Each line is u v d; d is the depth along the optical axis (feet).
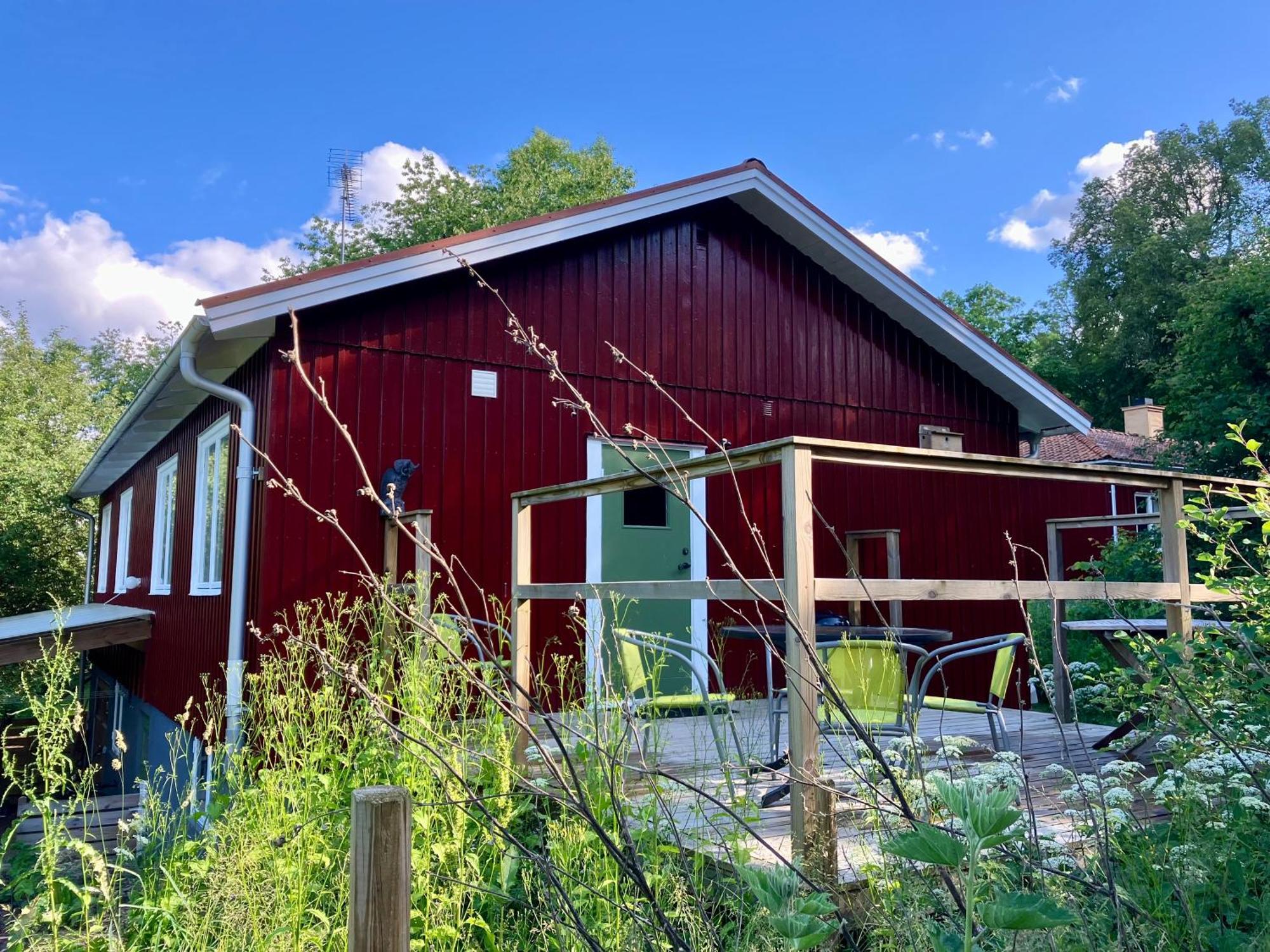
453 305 22.67
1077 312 104.73
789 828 11.16
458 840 10.26
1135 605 26.81
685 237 26.61
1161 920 7.38
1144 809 10.84
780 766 13.61
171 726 28.27
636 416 25.13
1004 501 32.19
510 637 10.69
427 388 22.12
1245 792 8.50
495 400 23.06
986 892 6.73
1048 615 31.14
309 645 7.47
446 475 22.15
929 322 29.60
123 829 11.75
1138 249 96.53
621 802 9.16
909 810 6.58
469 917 9.90
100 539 53.21
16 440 65.62
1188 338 43.29
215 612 23.41
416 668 12.54
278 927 9.60
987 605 30.86
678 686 24.52
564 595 13.65
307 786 11.65
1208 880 8.10
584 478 24.16
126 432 31.73
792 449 9.20
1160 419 71.41
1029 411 32.73
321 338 20.88
